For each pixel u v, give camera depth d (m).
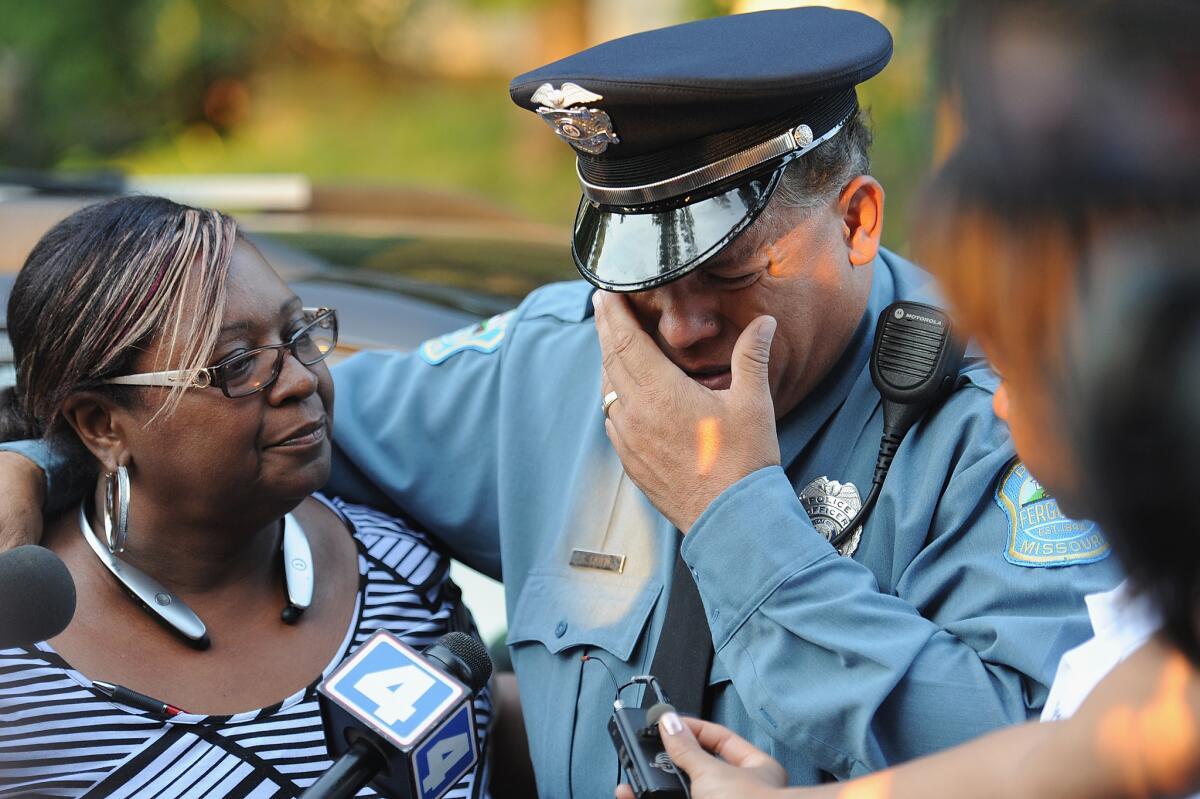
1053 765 1.40
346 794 1.88
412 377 3.11
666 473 2.44
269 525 2.55
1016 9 1.24
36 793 2.20
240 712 2.40
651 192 2.39
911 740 2.25
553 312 3.08
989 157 1.27
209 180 5.48
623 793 1.89
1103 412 1.22
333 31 15.70
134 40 12.39
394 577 2.79
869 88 6.86
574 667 2.74
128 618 2.41
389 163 14.82
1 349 2.76
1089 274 1.21
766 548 2.33
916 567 2.41
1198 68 1.17
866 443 2.61
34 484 2.45
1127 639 1.74
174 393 2.32
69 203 4.04
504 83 16.77
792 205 2.41
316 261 3.91
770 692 2.31
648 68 2.38
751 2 9.20
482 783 2.71
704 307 2.44
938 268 1.35
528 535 2.94
